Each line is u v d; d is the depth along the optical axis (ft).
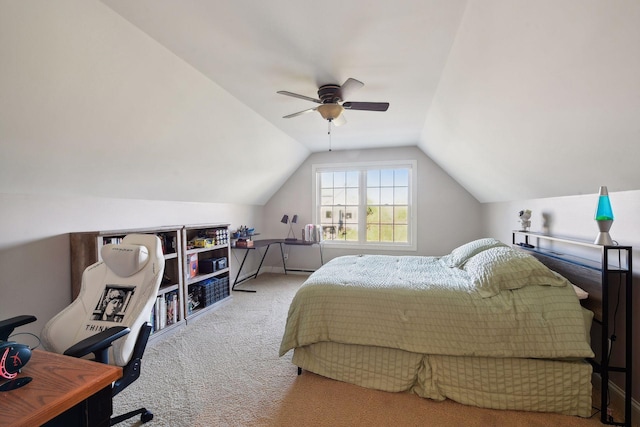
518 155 7.62
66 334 5.02
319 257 17.25
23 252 6.81
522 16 4.11
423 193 15.51
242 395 6.23
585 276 6.03
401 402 5.99
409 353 6.27
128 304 5.17
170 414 5.65
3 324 4.18
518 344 5.63
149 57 5.98
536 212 9.31
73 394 2.74
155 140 7.98
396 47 6.07
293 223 17.56
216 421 5.46
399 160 15.74
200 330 9.53
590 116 4.71
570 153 5.88
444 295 6.29
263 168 14.01
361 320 6.48
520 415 5.63
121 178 8.41
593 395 6.06
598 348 6.07
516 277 6.17
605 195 5.39
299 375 6.97
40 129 5.78
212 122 8.95
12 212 6.63
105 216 8.73
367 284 6.91
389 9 4.93
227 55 6.32
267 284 15.12
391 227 16.30
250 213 16.71
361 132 12.75
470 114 7.76
